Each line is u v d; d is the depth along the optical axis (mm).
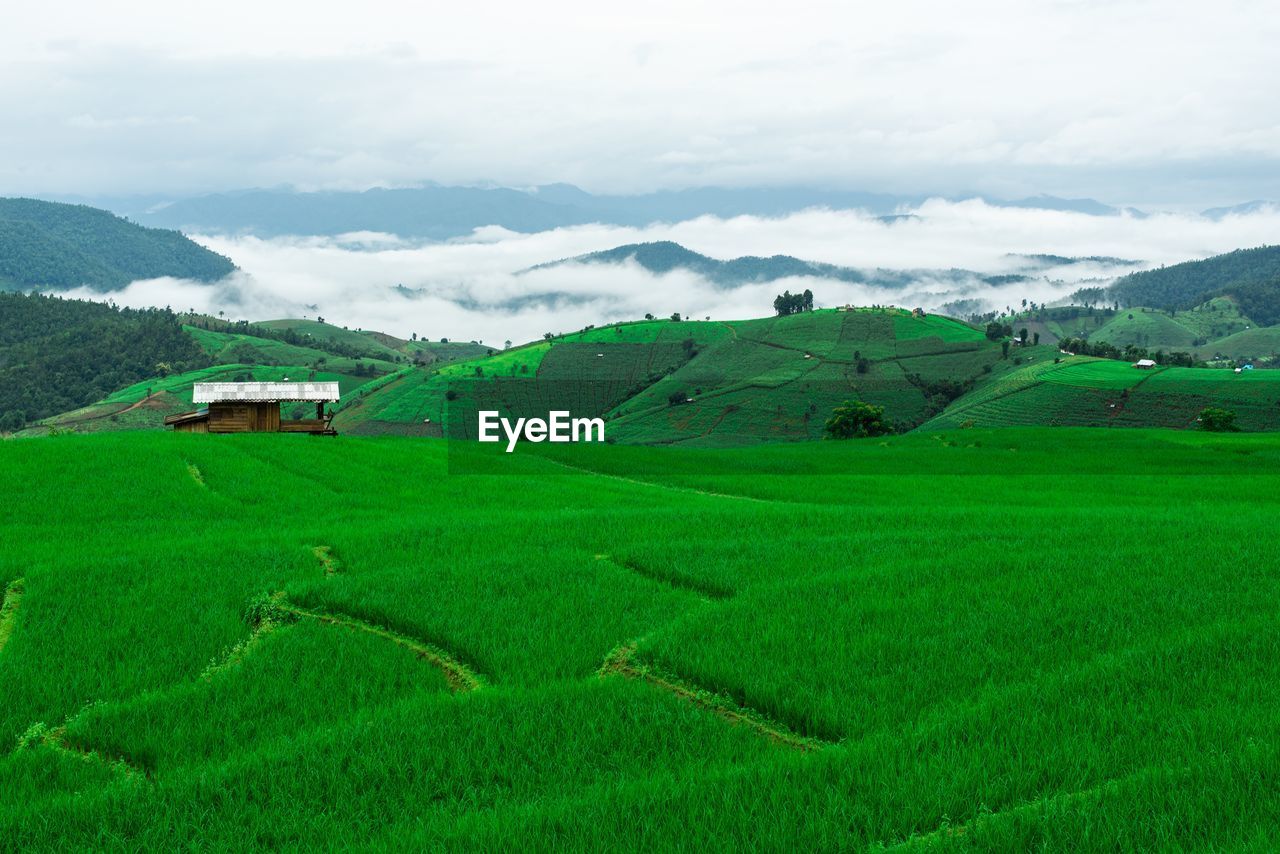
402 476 45594
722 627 16391
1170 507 40750
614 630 16625
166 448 44531
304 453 48531
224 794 10648
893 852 8883
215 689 14078
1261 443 87625
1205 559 20547
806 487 52625
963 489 52281
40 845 9844
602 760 11477
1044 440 98500
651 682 14438
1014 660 14453
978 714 12125
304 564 21812
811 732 12562
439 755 11484
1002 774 10453
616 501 40219
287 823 10062
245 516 33750
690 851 9156
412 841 9414
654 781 10641
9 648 15930
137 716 13164
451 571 20734
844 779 10484
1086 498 48375
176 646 16047
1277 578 18719
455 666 15508
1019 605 17375
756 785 10414
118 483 37312
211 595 18844
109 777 11672
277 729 12797
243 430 67750
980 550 22562
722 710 13367
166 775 11414
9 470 38281
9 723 13062
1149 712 11938
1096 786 10062
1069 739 11211
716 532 26578
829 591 18703
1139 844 8711
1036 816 9273
